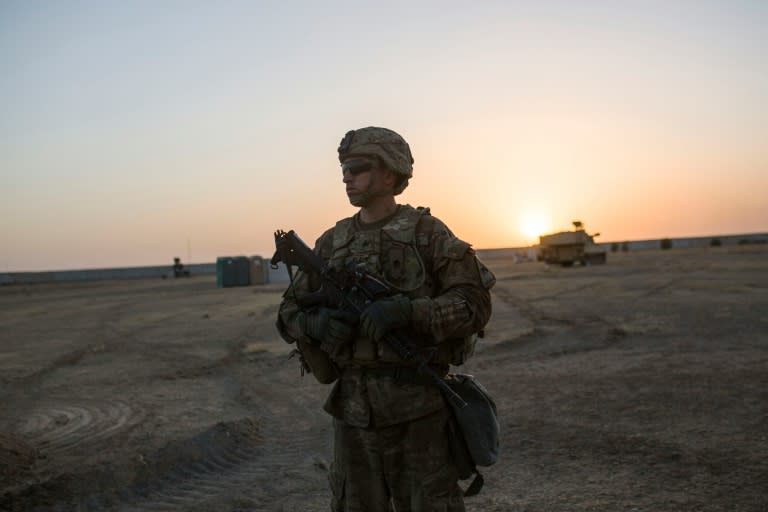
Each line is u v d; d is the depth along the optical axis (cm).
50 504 501
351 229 304
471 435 283
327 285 292
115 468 564
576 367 996
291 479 562
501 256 13550
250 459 623
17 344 1608
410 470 282
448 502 283
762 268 3591
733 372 890
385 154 293
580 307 1866
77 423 769
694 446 584
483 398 295
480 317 282
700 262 4825
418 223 297
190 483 559
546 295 2345
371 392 283
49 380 1083
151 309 2575
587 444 610
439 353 284
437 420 283
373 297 276
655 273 3528
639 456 569
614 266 4856
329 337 278
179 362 1224
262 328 1711
